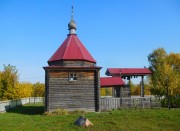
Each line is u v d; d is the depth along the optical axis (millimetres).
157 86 41875
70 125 20062
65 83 30172
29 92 57312
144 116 23516
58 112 28266
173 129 18719
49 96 29641
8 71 44188
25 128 19500
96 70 30797
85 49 34500
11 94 43531
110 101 31500
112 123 20688
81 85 30422
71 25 35188
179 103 36469
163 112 25641
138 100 32906
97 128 18938
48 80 29891
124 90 37719
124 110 29781
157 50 78562
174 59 73562
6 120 24375
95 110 30266
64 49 33062
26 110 35750
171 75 41094
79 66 31031
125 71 40000
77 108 29922
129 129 18609
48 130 18578
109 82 36969
